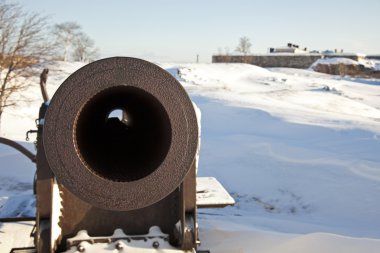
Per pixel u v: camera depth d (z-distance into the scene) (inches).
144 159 102.7
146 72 89.2
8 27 677.3
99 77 88.0
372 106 1233.4
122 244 100.7
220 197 140.6
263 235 146.6
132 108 118.0
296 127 568.4
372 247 130.0
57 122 88.1
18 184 388.5
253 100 904.3
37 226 97.1
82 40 2171.5
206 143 505.0
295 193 350.0
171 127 91.2
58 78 957.2
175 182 92.4
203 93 1016.2
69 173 89.4
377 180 351.9
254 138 512.1
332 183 356.8
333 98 1160.8
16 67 691.4
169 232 108.3
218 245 146.2
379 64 2635.3
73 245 101.3
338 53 2765.7
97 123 116.9
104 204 91.1
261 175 390.9
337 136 507.2
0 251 129.3
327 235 137.6
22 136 612.1
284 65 2731.3
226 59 2800.2
